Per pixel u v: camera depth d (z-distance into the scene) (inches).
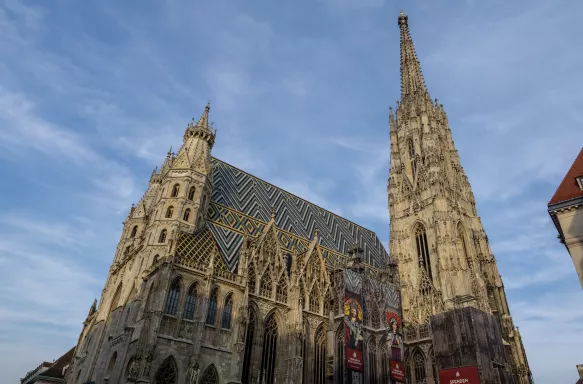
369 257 4325.8
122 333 2455.7
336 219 4566.9
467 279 3417.8
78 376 3036.4
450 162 4549.7
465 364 2952.8
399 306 3506.4
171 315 2252.7
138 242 3326.8
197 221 2977.4
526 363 3442.4
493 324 3196.4
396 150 4781.0
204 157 3240.7
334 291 3171.8
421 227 4033.0
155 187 3727.9
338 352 2878.9
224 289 2544.3
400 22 5949.8
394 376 3063.5
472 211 4261.8
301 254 3356.3
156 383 2060.8
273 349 2684.5
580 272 1798.7
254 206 3646.7
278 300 2829.7
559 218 1943.9
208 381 2252.7
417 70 5191.9
